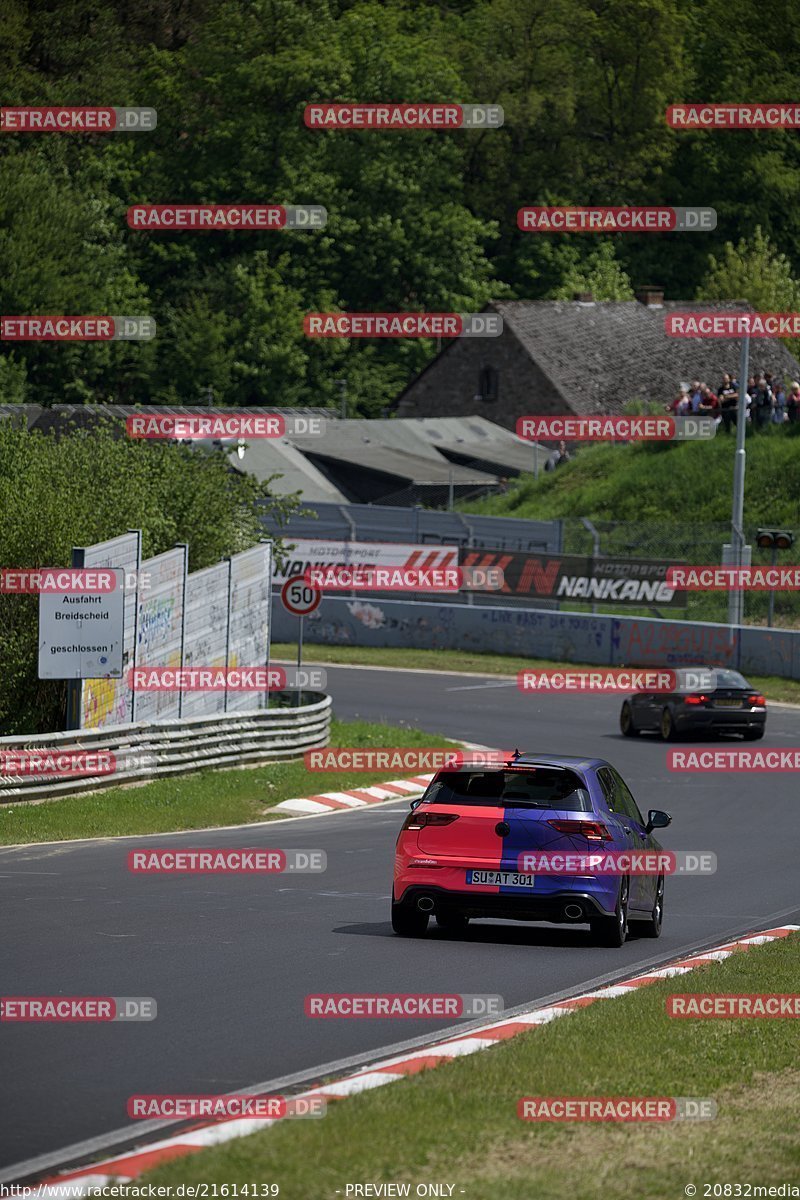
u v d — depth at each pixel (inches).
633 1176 1043.9
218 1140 1107.3
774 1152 1114.7
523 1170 1047.0
